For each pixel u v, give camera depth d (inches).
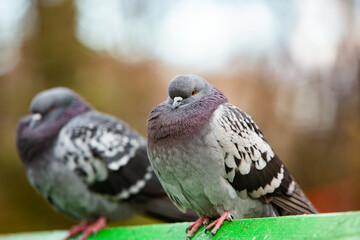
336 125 492.1
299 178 504.1
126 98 490.3
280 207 202.1
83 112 280.2
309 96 502.6
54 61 480.1
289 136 507.5
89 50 494.3
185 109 182.9
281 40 503.8
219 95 192.9
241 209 187.0
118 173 259.0
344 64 484.1
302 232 140.6
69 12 495.8
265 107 514.3
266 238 149.4
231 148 177.8
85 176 256.4
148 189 261.3
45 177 262.5
